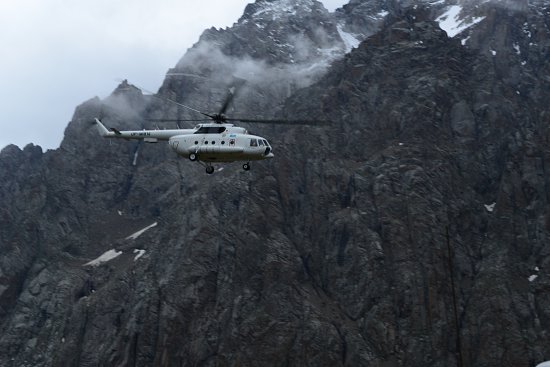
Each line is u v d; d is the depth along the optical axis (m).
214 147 133.38
